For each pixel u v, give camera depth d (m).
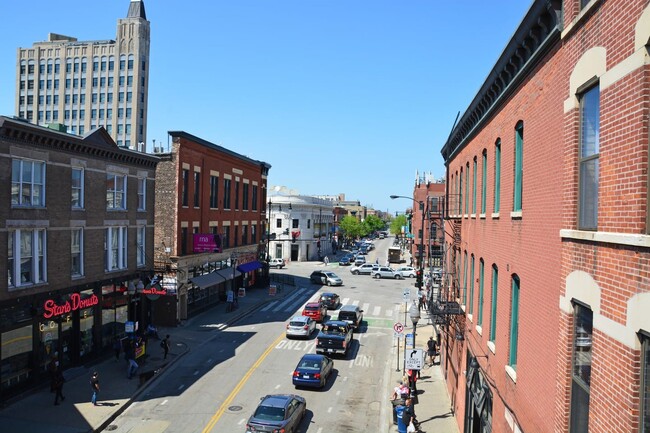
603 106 6.96
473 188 19.16
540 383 9.50
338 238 132.25
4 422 19.56
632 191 6.12
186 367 28.34
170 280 39.06
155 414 21.28
